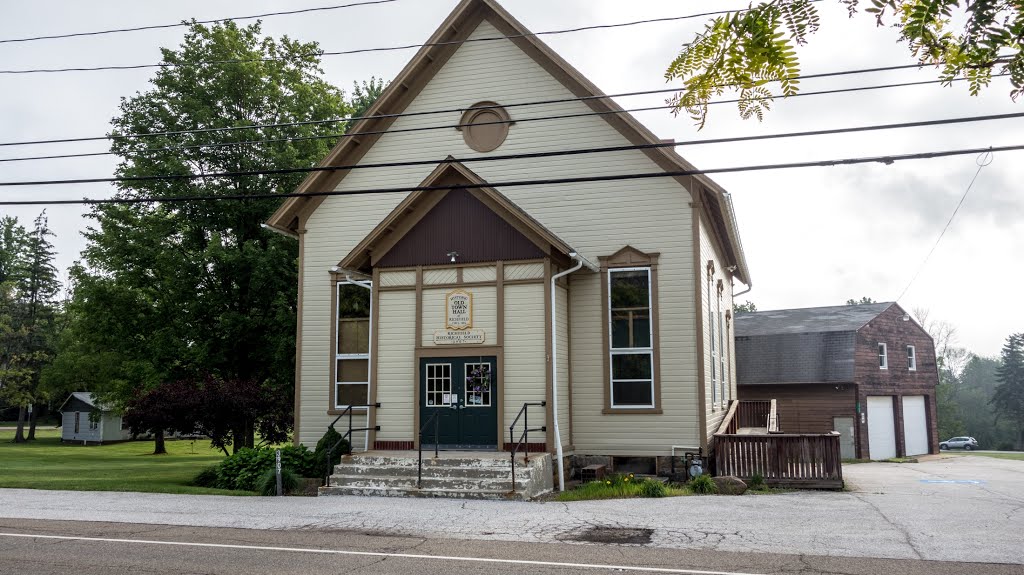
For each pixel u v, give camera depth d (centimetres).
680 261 1823
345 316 2059
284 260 2794
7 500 1523
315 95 3058
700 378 1777
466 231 1778
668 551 991
